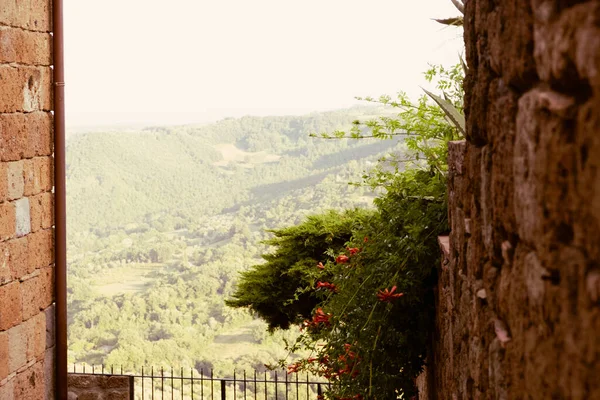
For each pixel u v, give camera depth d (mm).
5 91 4156
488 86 1804
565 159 1076
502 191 1606
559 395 1147
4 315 4223
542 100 1180
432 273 4152
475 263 2098
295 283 6707
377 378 4016
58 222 4719
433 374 4184
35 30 4445
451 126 4652
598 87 925
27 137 4398
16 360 4352
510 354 1550
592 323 979
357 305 4250
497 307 1746
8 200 4227
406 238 4039
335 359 4379
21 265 4379
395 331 4062
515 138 1466
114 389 7793
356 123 4949
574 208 1045
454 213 2902
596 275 968
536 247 1268
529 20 1280
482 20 1823
